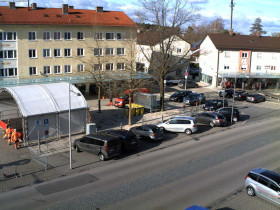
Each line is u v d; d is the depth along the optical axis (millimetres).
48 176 19344
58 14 47406
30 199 16203
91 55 48812
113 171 20219
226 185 18250
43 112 26156
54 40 45469
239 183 18578
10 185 17969
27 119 25359
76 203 15773
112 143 22125
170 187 17812
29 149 24438
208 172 20156
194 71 70312
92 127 27484
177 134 29672
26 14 44125
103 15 52312
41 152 23812
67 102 28031
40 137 26500
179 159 22625
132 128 28406
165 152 24250
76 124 28547
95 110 38500
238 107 43469
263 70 61438
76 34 47375
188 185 18125
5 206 15414
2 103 32406
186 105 42969
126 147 23656
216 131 30953
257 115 38750
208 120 32812
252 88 59719
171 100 46250
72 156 23109
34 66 44312
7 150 24141
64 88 29547
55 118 27109
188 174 19781
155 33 47094
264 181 16375
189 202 16078
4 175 19109
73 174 19703
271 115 38906
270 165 21609
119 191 17203
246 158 22984
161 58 38562
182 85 57938
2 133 28828
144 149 25031
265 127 32781
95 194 16812
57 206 15445
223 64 58938
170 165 21375
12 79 42344
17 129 28672
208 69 61781
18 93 26797
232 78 60062
